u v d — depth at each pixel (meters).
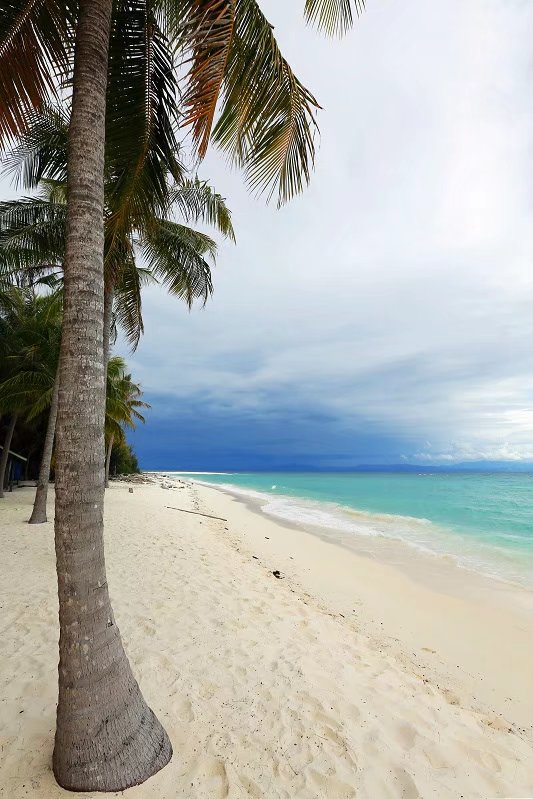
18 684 3.18
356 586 7.52
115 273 8.09
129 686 2.30
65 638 2.14
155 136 4.23
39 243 9.04
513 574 8.67
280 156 3.47
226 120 3.33
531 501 25.44
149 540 9.16
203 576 6.59
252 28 2.96
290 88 3.24
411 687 3.64
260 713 3.02
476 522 16.61
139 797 2.13
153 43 3.81
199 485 43.81
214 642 4.17
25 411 16.44
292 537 12.56
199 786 2.27
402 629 5.57
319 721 2.96
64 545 2.10
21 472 24.52
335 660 4.02
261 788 2.31
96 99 2.40
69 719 2.13
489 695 4.01
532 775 2.58
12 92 3.40
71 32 3.42
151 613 4.82
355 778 2.44
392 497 29.28
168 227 9.43
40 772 2.24
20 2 3.25
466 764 2.63
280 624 4.84
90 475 2.15
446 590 7.48
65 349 2.17
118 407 16.97
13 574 6.00
